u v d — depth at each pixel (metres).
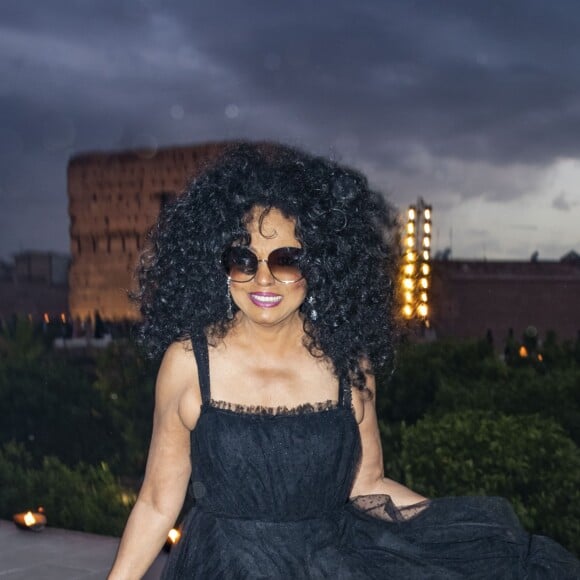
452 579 1.94
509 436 5.09
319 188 1.99
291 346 2.01
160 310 2.02
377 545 2.00
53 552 4.83
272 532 1.93
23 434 8.12
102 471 6.25
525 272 39.97
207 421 1.93
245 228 1.95
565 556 2.03
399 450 5.73
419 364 8.73
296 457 1.93
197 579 1.93
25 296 45.75
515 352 10.69
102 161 46.97
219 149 2.07
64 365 8.93
